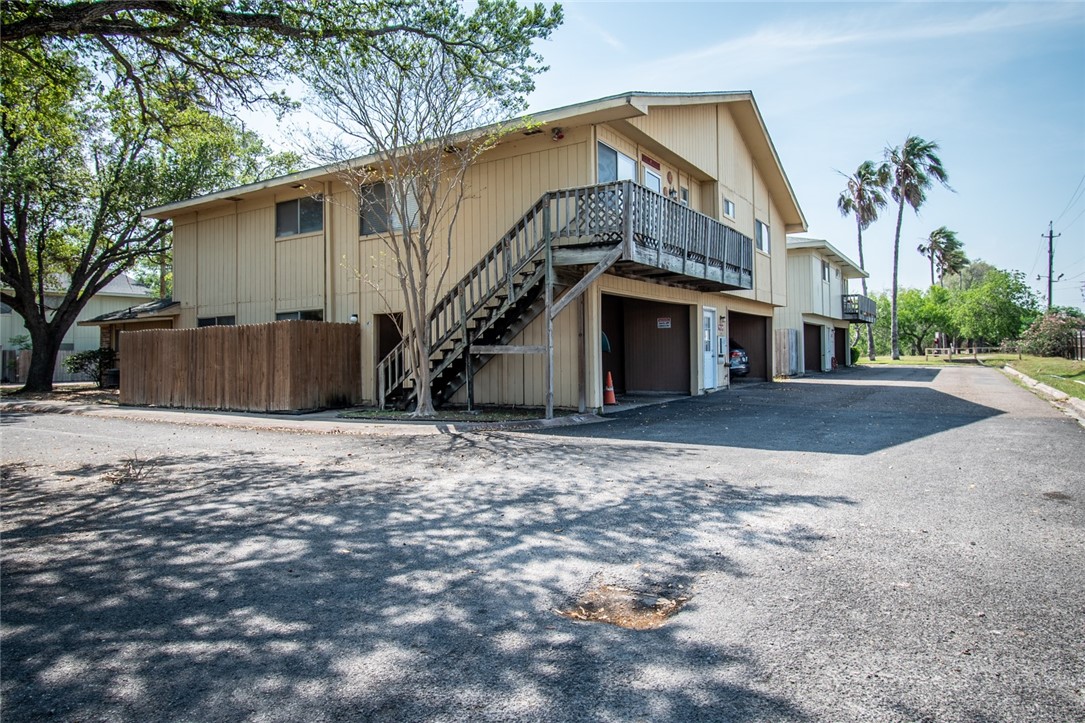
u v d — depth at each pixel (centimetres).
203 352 1537
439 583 397
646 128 1380
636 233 1094
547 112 1225
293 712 260
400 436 1025
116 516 565
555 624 338
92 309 3506
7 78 1045
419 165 1233
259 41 902
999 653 299
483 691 273
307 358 1429
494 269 1341
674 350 1733
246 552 463
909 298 5203
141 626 342
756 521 511
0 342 3344
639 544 462
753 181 2062
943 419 1111
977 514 520
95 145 2061
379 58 1116
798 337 2848
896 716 251
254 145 2245
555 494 614
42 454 900
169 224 2327
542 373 1316
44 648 318
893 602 355
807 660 295
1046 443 848
